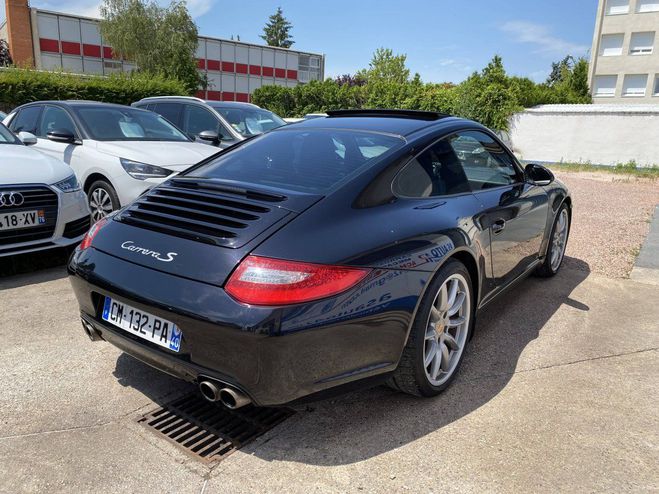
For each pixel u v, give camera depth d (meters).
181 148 6.25
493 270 3.24
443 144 3.05
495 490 2.04
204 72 40.59
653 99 37.25
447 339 2.77
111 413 2.53
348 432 2.41
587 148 16.80
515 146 17.95
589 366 3.09
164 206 2.55
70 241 4.63
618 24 37.66
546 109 17.41
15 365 2.94
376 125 3.16
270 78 45.75
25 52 33.00
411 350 2.46
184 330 2.12
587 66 38.41
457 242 2.66
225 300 2.02
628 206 8.90
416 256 2.39
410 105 20.69
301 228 2.17
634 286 4.60
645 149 15.92
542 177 3.93
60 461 2.17
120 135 6.38
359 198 2.41
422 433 2.41
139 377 2.87
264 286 1.99
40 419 2.46
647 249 5.84
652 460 2.23
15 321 3.53
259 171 2.77
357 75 41.41
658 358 3.21
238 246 2.13
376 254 2.24
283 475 2.12
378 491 2.03
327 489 2.04
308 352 2.04
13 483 2.03
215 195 2.53
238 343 1.99
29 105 7.14
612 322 3.77
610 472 2.15
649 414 2.59
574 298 4.26
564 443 2.34
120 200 5.55
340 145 2.90
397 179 2.63
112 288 2.32
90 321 2.56
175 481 2.07
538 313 3.92
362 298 2.15
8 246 4.22
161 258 2.26
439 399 2.71
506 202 3.41
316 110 25.36
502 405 2.65
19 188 4.28
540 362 3.13
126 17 33.25
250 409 2.60
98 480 2.06
